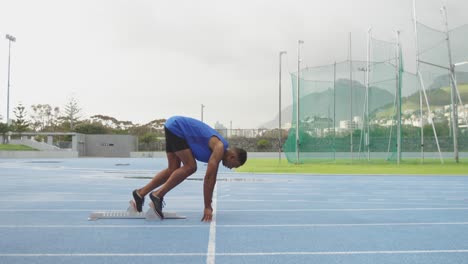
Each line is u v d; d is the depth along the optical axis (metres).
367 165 21.38
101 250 4.06
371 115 21.95
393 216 6.29
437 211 6.87
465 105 22.61
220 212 6.65
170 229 5.11
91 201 8.04
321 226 5.40
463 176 15.64
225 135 47.19
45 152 46.16
